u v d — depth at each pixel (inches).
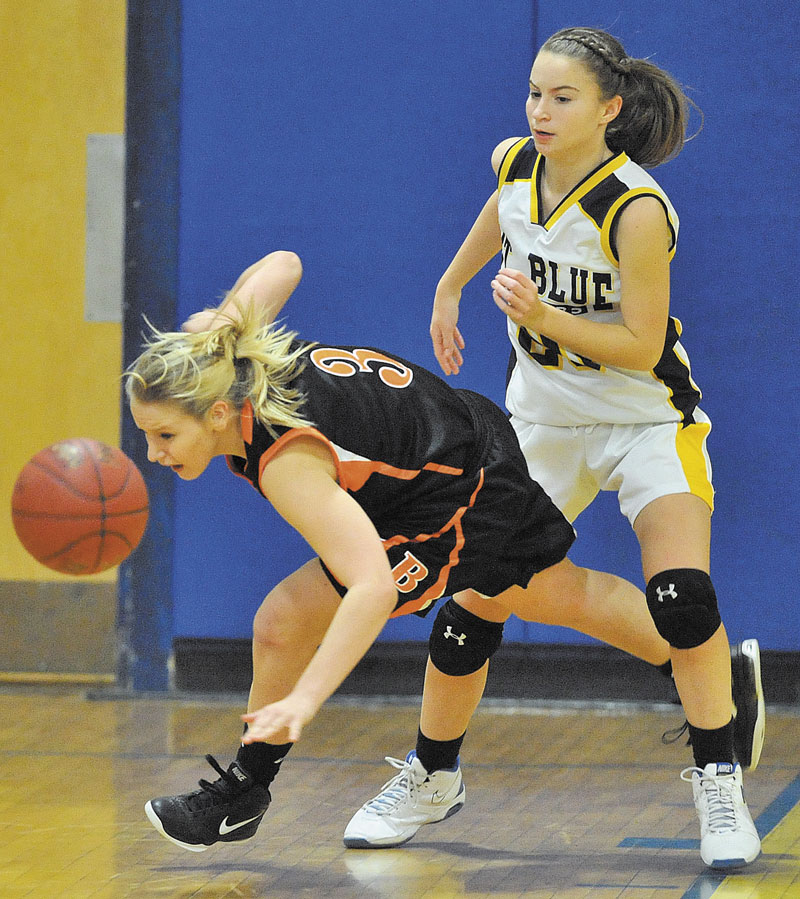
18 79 652.7
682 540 371.2
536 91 376.8
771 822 424.2
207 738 548.7
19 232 659.4
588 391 395.9
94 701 619.8
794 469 583.5
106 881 371.2
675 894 355.6
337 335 609.9
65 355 662.5
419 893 359.6
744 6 575.5
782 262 580.1
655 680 600.1
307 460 304.0
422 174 601.0
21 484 373.1
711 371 586.6
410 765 409.1
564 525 372.2
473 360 600.7
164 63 612.4
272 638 356.2
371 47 599.8
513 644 608.4
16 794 464.4
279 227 610.5
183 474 318.7
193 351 312.2
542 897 354.9
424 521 337.1
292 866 386.0
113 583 665.6
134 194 618.5
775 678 588.7
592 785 475.2
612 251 373.7
